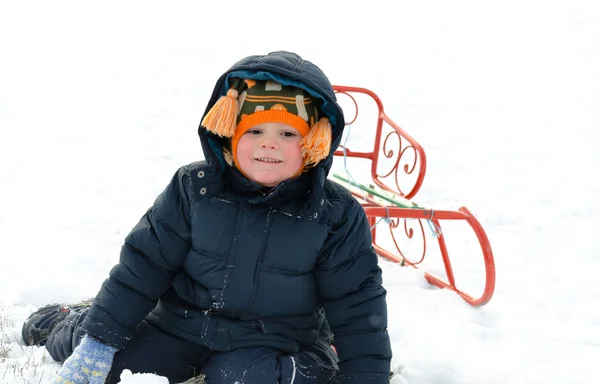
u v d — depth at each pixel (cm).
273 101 226
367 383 236
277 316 240
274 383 228
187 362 245
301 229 234
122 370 240
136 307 238
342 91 495
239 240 233
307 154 231
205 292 238
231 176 238
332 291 242
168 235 239
